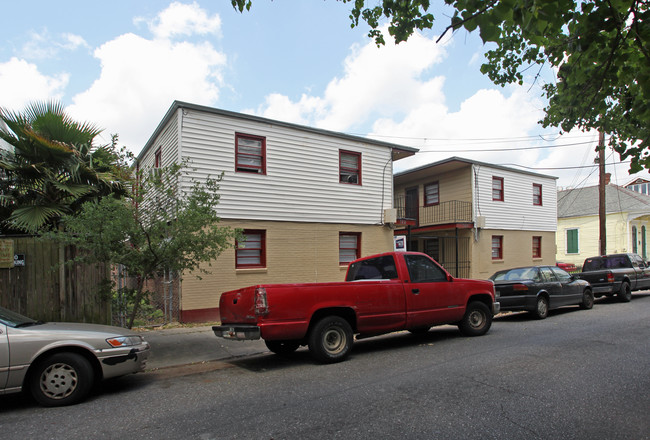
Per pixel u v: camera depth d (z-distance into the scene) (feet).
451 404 15.14
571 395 15.96
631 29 12.17
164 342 27.84
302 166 43.27
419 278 26.40
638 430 12.80
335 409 14.96
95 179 32.01
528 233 68.28
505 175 65.57
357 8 18.24
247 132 40.19
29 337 15.98
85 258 22.77
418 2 14.58
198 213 23.02
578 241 94.99
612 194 93.20
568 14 11.86
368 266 27.94
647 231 93.35
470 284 28.63
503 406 14.87
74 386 16.28
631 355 22.13
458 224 58.85
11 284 26.48
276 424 13.71
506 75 18.93
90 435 13.17
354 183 47.26
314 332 21.97
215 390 17.94
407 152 51.52
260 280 39.70
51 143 29.58
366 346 27.09
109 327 19.04
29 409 15.83
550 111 19.53
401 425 13.33
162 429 13.55
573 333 28.91
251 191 39.99
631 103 14.46
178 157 36.50
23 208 28.37
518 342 26.22
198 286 36.11
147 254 22.79
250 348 26.43
